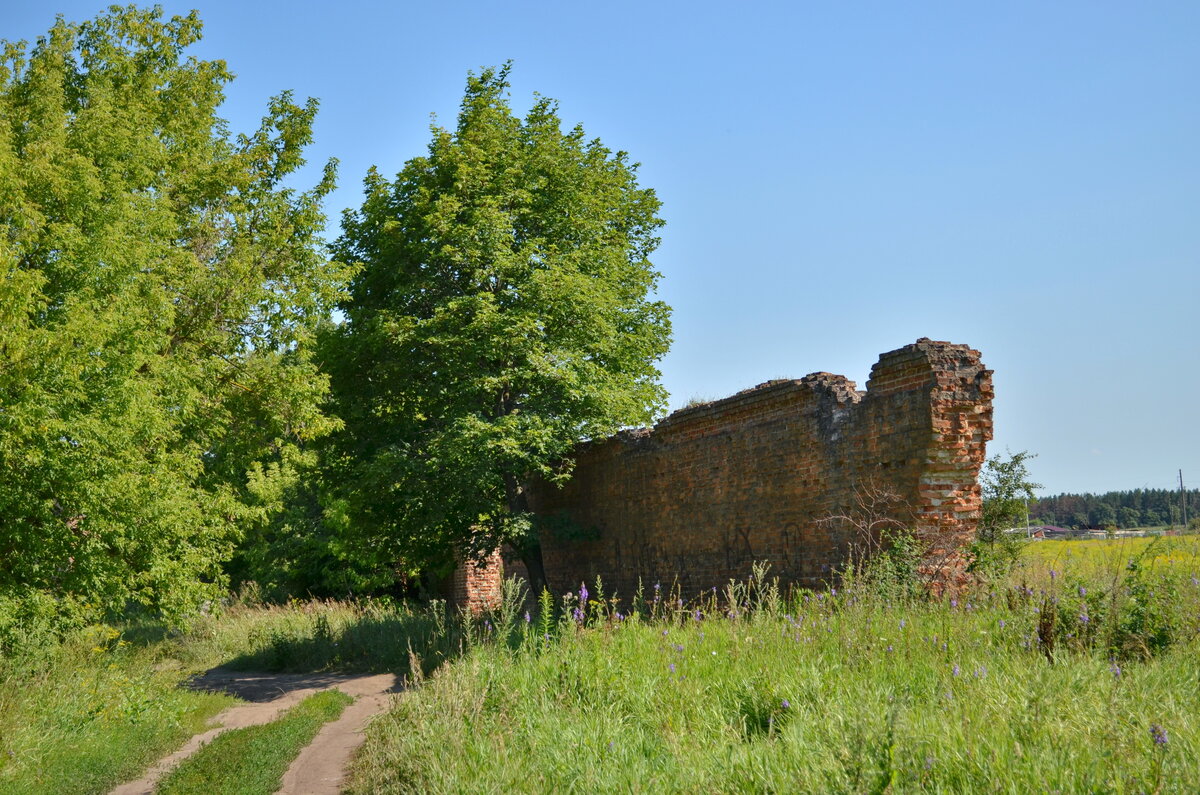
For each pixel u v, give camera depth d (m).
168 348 17.23
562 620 11.23
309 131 20.31
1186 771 4.86
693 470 18.62
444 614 19.14
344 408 20.91
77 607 13.87
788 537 15.66
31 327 13.09
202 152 19.31
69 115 16.00
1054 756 5.09
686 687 7.87
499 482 20.20
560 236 21.25
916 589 11.29
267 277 19.06
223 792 7.98
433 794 6.57
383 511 21.00
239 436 19.03
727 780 5.52
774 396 16.19
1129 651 8.05
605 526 22.08
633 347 22.50
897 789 4.79
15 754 8.91
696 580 18.34
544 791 6.07
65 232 13.57
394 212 21.31
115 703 11.55
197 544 17.09
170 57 19.09
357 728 11.36
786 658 8.59
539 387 19.95
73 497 13.09
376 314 20.17
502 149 20.97
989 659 7.66
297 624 23.28
